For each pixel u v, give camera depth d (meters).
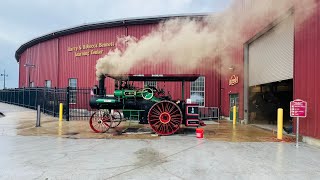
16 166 5.57
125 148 7.63
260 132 11.38
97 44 23.25
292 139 9.40
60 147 7.75
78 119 16.58
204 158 6.35
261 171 5.26
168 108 10.73
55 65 26.81
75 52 24.81
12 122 14.46
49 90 19.73
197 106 10.70
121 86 11.87
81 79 24.19
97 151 7.18
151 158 6.34
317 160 6.18
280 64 11.66
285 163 5.89
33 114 19.44
